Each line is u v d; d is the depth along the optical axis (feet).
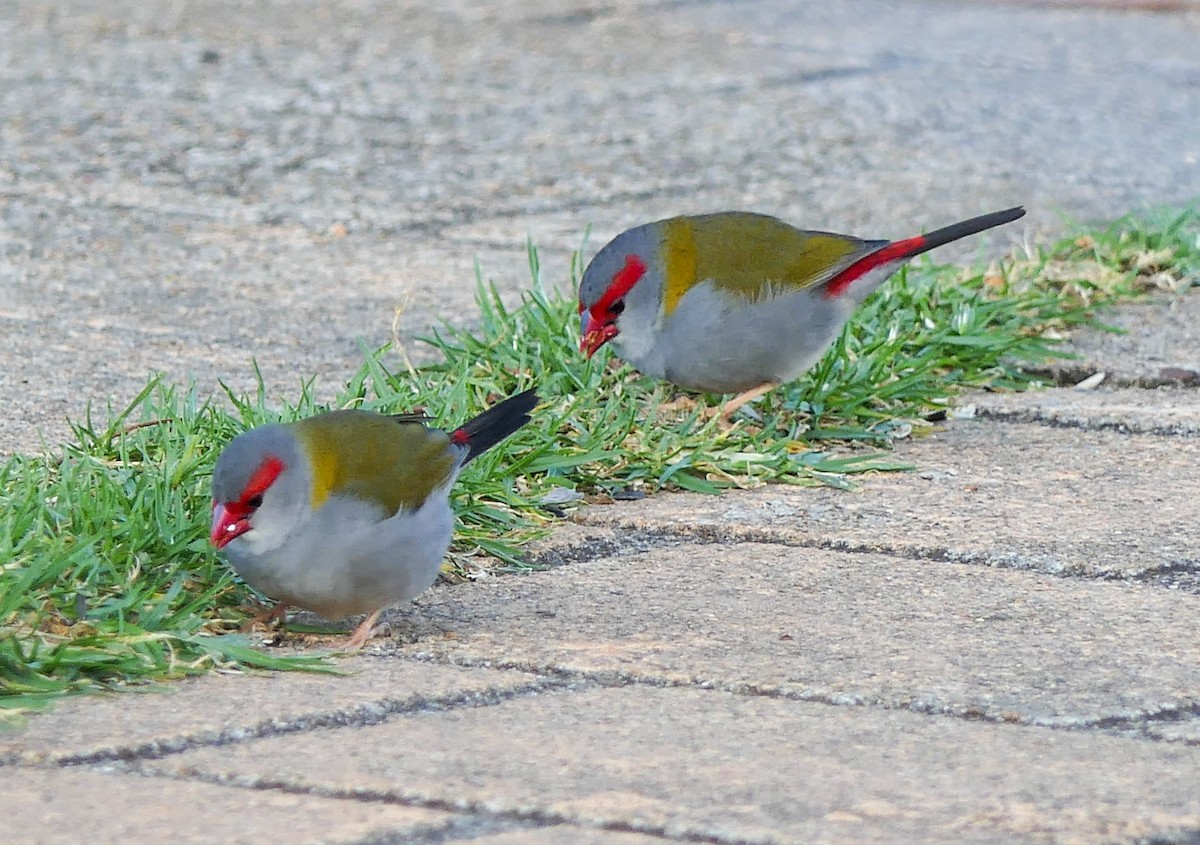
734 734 21.08
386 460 24.20
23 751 20.03
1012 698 22.56
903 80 76.54
